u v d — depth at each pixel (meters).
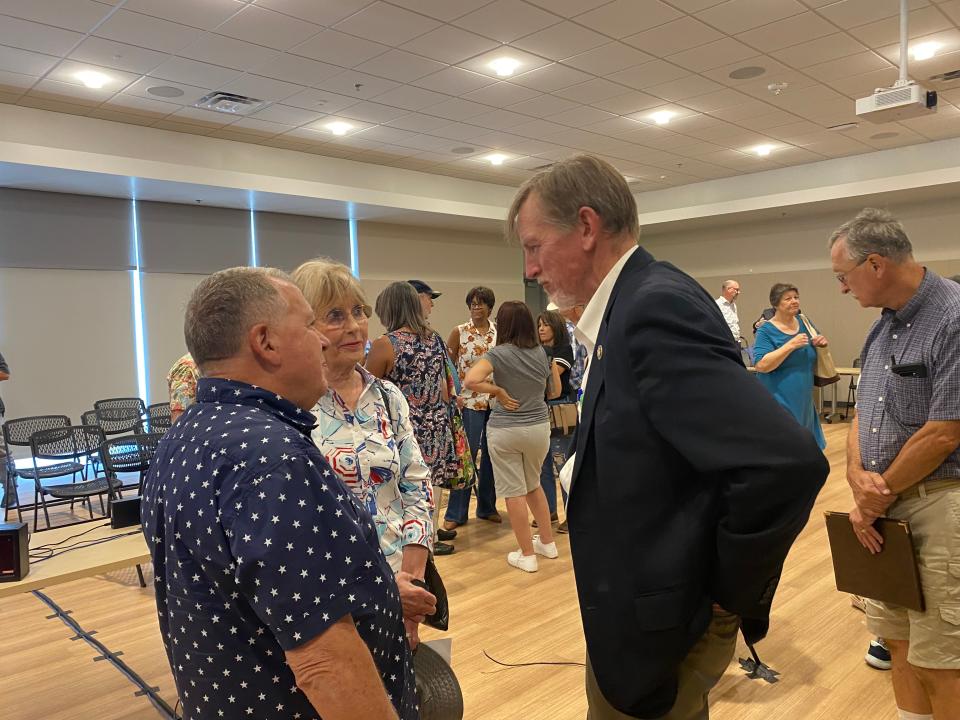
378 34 5.25
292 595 0.81
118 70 5.84
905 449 1.73
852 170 9.88
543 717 2.37
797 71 6.34
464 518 4.64
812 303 11.55
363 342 1.63
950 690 1.73
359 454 1.57
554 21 5.13
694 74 6.35
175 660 0.92
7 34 5.05
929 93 5.10
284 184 8.57
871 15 5.20
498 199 11.28
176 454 0.92
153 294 8.72
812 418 3.99
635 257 1.13
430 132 8.09
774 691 2.46
